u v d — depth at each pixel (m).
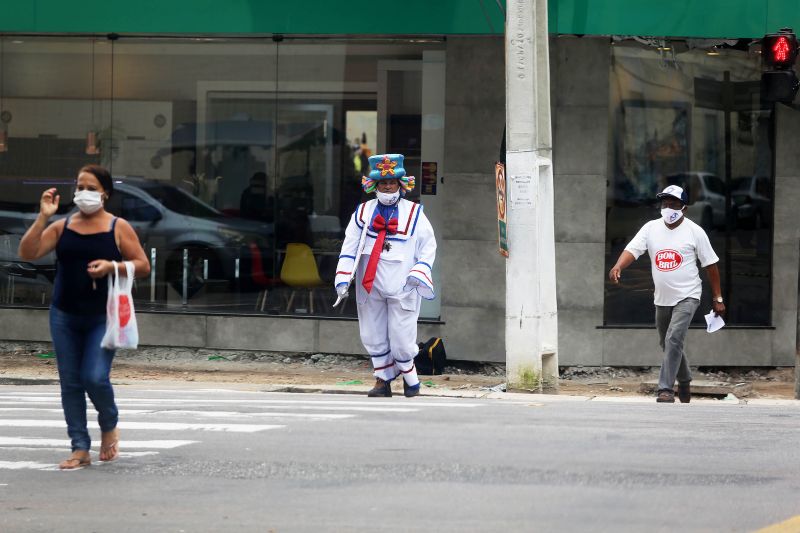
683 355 37.12
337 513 18.03
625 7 42.28
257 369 45.47
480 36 44.81
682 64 45.03
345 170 45.94
